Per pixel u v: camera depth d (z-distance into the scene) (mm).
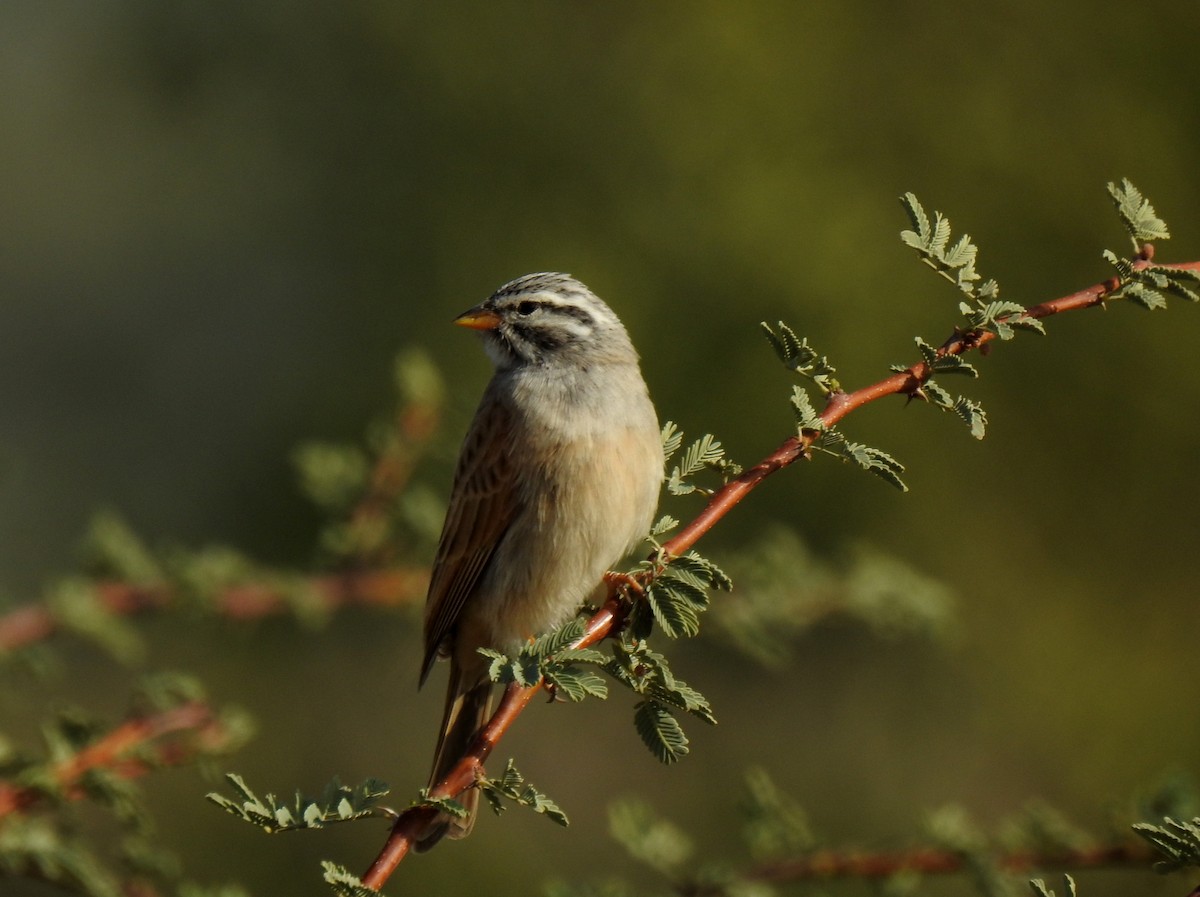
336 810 3848
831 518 14547
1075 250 15203
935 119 15461
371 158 16422
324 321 16094
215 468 16031
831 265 14781
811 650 15203
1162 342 15023
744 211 15000
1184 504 15109
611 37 16062
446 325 15336
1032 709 15023
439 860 13758
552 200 15531
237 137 17328
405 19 16547
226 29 17438
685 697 4238
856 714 15125
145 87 17922
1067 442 15125
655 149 15461
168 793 13242
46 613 7211
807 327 14641
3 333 17719
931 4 15867
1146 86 15469
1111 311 15023
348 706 14922
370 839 13742
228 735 5805
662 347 14719
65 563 16250
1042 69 15656
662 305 14867
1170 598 15086
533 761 15625
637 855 6293
